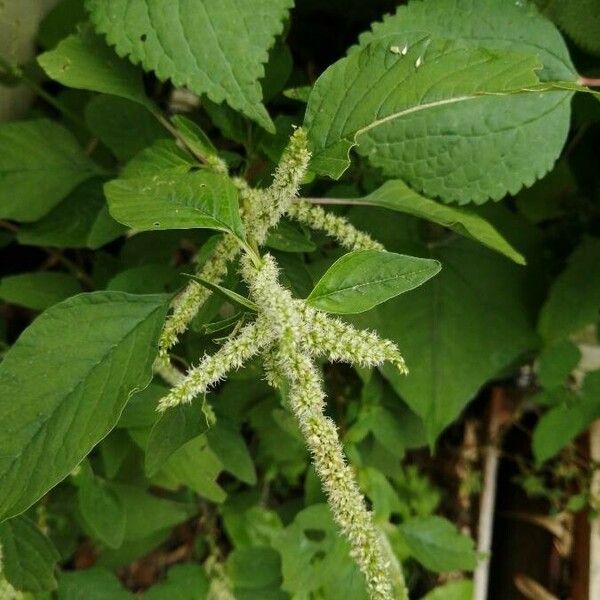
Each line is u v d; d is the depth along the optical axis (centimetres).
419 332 48
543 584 63
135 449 50
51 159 49
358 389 55
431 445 48
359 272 32
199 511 62
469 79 36
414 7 41
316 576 50
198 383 31
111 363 34
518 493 67
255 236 36
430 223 51
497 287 50
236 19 36
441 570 53
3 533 43
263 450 57
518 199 56
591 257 51
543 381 51
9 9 52
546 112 41
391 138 40
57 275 50
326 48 60
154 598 55
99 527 48
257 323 32
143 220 33
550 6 44
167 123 43
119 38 38
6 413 32
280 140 40
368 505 55
